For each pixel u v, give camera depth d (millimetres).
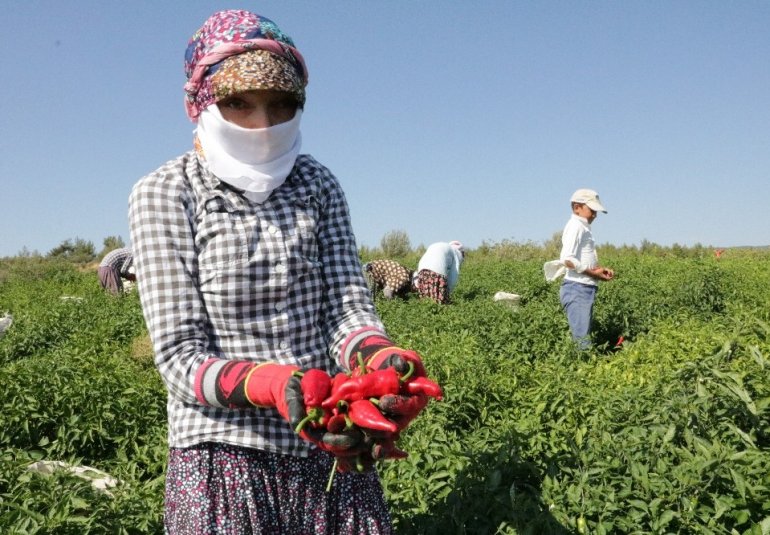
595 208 9328
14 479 4695
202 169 2342
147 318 2244
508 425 5141
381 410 1959
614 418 5074
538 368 7500
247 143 2248
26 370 7004
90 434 6031
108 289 16562
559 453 4523
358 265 2549
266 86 2176
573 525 3668
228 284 2266
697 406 4477
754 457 3975
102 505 4180
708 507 3646
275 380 2049
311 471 2338
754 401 4590
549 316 10562
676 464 4133
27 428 5992
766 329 6898
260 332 2316
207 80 2236
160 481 4809
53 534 3898
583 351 9016
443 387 6270
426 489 4211
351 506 2379
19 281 24547
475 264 25547
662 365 7469
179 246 2254
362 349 2285
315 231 2441
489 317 10742
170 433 2332
